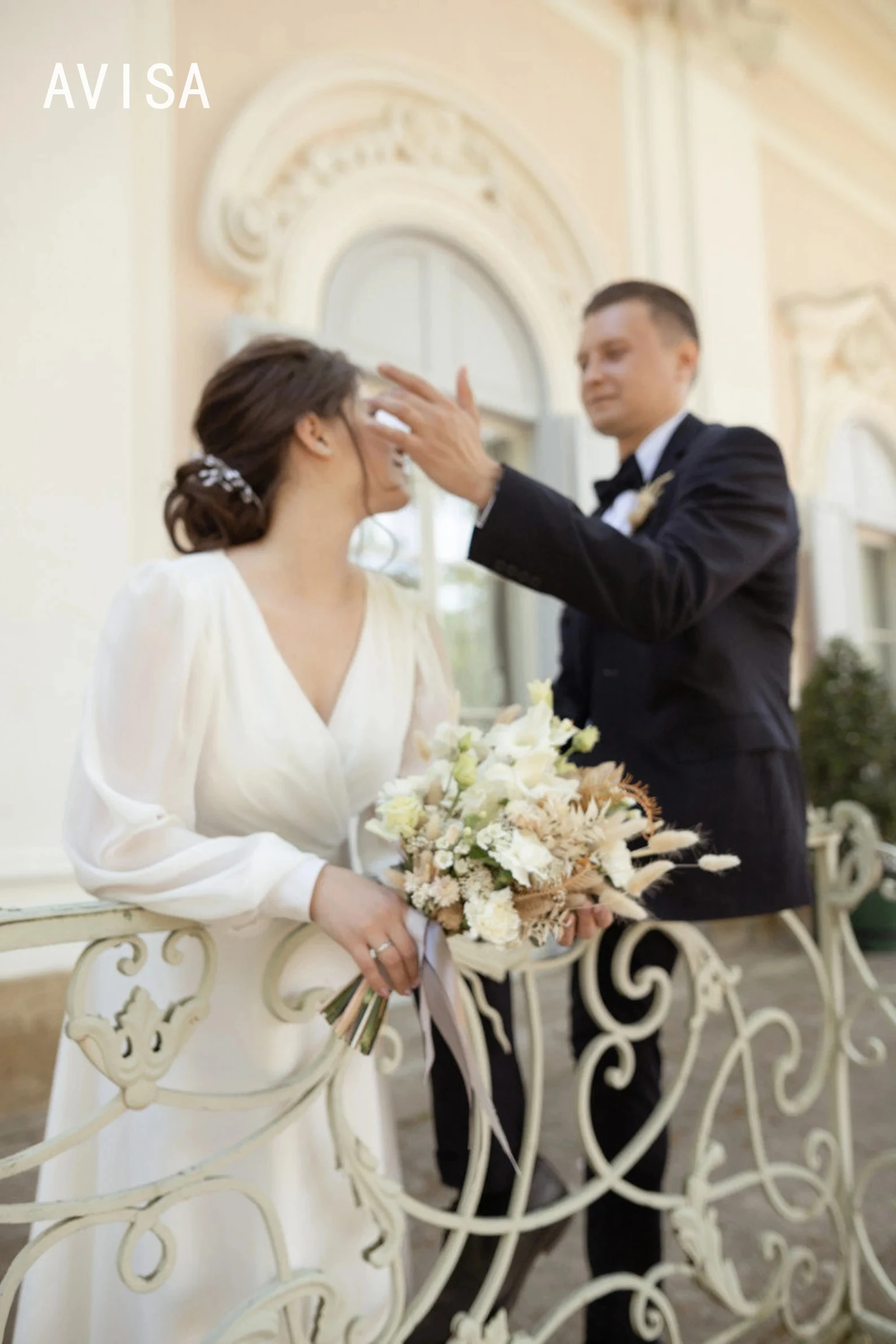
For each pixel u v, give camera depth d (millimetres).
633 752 1641
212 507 1319
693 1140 2662
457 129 4594
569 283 5078
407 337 4508
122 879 1038
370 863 1421
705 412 5719
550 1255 2111
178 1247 1163
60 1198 1244
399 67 4375
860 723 5293
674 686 1607
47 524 3174
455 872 1074
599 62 5449
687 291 5719
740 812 1546
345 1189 1262
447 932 1098
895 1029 3727
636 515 1710
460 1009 1067
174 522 1397
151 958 1253
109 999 1295
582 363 1943
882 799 5152
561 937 1152
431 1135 2662
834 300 6637
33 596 3125
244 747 1200
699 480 1590
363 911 1063
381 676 1372
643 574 1391
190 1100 1018
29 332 3186
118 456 3346
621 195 5477
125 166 3451
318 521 1327
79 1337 1243
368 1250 1146
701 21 5730
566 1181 2396
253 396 1312
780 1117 2824
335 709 1324
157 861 1072
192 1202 1179
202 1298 1165
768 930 5219
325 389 1318
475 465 1377
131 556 3357
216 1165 1034
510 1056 1537
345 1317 1135
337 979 1272
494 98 4867
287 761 1217
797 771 1660
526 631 4945
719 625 1605
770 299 6359
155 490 3467
